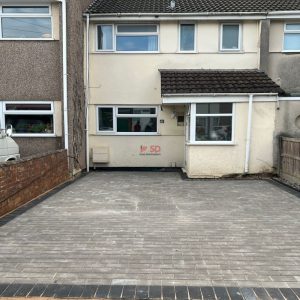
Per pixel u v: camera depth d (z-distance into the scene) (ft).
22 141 40.24
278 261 15.17
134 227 20.10
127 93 46.68
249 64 45.91
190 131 38.52
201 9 46.09
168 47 46.14
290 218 21.99
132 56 46.37
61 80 39.27
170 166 47.03
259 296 12.18
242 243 17.40
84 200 27.43
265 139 38.50
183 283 13.15
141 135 46.91
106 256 15.74
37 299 12.09
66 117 38.91
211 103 38.19
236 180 37.32
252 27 45.57
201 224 20.67
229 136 38.50
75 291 12.57
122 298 12.12
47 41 39.55
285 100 38.11
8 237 18.38
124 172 45.01
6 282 13.28
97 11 45.47
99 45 46.78
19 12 39.75
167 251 16.34
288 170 36.04
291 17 44.42
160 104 46.44
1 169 22.48
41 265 14.79
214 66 46.03
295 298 12.05
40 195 29.40
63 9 38.47
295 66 46.06
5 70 39.88
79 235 18.67
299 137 38.22
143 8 47.34
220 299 12.00
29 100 40.01
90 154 46.88
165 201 27.04
